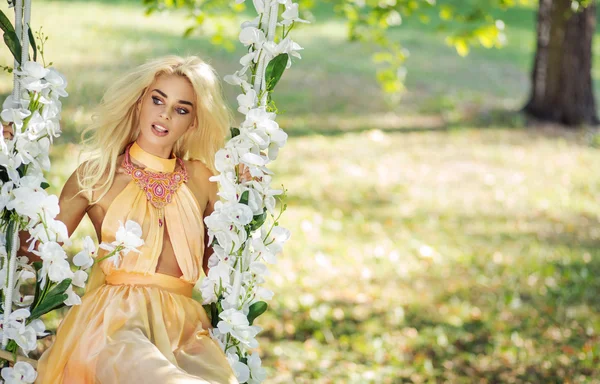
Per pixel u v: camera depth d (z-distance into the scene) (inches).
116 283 118.3
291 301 257.8
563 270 318.0
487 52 826.2
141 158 122.7
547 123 586.9
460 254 326.3
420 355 229.8
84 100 456.4
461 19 282.7
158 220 120.1
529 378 218.8
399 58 309.9
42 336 115.3
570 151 518.9
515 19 983.6
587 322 265.3
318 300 262.7
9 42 113.3
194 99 123.8
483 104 625.0
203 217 129.5
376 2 286.4
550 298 286.2
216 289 124.7
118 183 121.6
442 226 362.3
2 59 481.1
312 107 564.1
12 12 497.0
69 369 113.0
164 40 662.5
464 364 227.1
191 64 124.7
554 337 250.8
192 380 103.0
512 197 415.8
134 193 120.4
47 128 113.8
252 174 117.5
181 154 130.2
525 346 241.6
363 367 218.1
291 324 241.1
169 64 123.2
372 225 352.2
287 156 448.5
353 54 740.0
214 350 115.8
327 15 903.7
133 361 107.0
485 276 304.3
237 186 120.2
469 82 696.4
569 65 586.9
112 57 579.2
